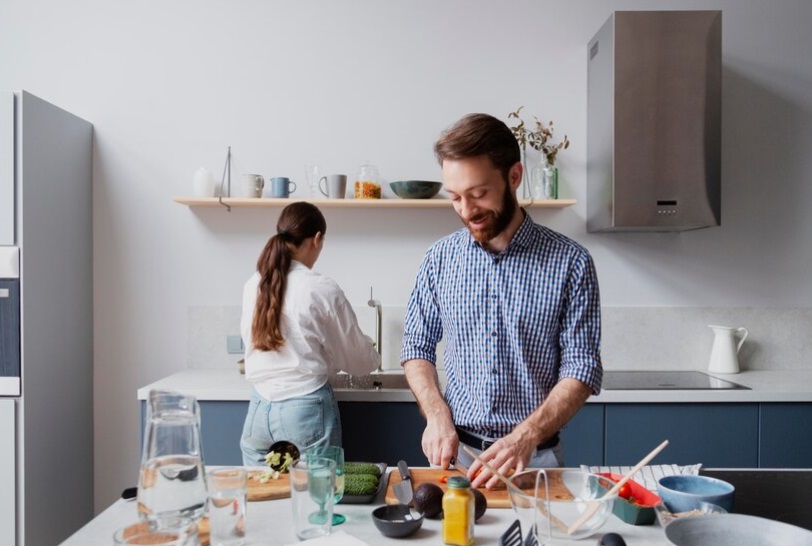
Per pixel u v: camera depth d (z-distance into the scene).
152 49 3.05
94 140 3.05
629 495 1.24
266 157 3.06
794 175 3.10
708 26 2.67
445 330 1.76
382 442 2.55
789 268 3.11
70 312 2.86
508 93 3.07
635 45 2.68
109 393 3.07
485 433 1.66
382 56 3.06
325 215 3.07
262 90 3.06
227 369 3.03
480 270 1.66
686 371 3.04
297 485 1.12
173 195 3.06
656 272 3.08
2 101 2.48
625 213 2.70
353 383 2.83
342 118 3.06
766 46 3.08
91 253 3.05
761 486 1.38
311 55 3.06
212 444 2.53
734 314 3.10
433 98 3.07
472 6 3.06
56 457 2.73
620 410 2.54
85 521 2.99
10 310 2.49
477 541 1.11
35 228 2.57
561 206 2.98
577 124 3.07
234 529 1.07
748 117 3.09
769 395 2.54
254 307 2.25
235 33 3.06
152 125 3.06
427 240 3.07
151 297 3.07
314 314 2.23
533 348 1.64
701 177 2.70
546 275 1.62
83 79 3.05
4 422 2.50
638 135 2.69
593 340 1.63
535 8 3.07
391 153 3.07
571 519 1.06
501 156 1.44
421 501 1.21
